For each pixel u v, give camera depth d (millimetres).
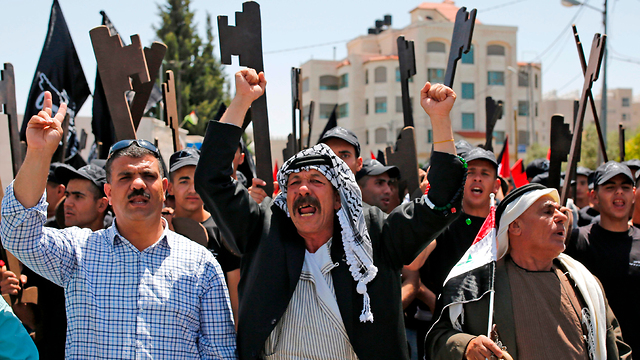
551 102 62500
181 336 2479
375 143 44219
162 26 34719
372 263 2416
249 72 2488
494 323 2703
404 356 2459
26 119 4930
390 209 4703
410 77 4473
